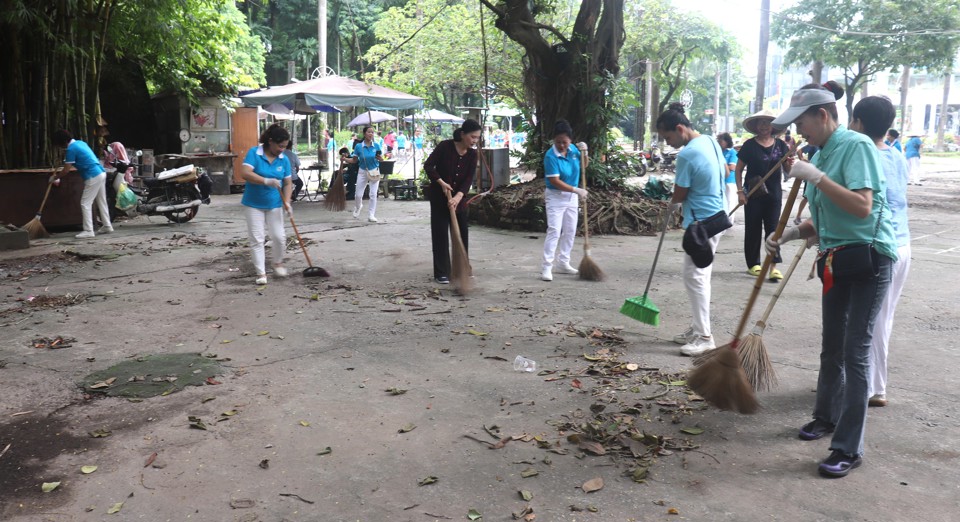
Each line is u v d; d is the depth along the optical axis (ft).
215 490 11.08
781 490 10.92
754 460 11.91
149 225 42.04
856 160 11.14
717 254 31.45
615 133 46.96
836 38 85.15
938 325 19.65
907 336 18.66
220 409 14.25
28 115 41.06
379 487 11.12
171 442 12.78
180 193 43.19
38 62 40.57
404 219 44.19
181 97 61.67
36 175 38.32
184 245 34.42
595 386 15.29
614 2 40.47
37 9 39.32
